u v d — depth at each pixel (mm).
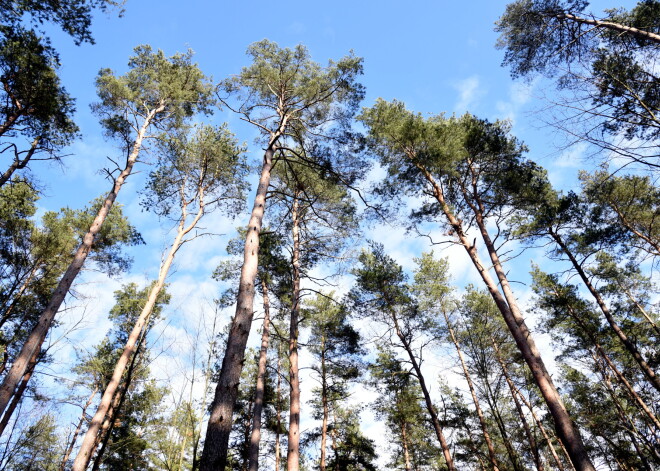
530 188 11945
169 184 14148
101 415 9227
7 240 13562
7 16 8906
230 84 10852
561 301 16250
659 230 13258
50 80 10195
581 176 13828
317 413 19469
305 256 13438
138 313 16391
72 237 15406
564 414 7680
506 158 11703
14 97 10227
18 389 11562
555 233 14977
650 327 15148
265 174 8375
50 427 9164
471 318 14938
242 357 5129
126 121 13547
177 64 15797
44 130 10992
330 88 10688
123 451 13703
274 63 10898
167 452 6480
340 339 16984
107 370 14438
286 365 17953
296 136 10172
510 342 15242
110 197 11750
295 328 11211
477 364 8516
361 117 13938
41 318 8828
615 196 13094
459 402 16688
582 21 8203
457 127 11953
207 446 4215
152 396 14148
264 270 14773
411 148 12461
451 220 11523
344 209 13125
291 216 13742
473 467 14117
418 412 17484
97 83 13797
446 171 11375
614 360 16516
